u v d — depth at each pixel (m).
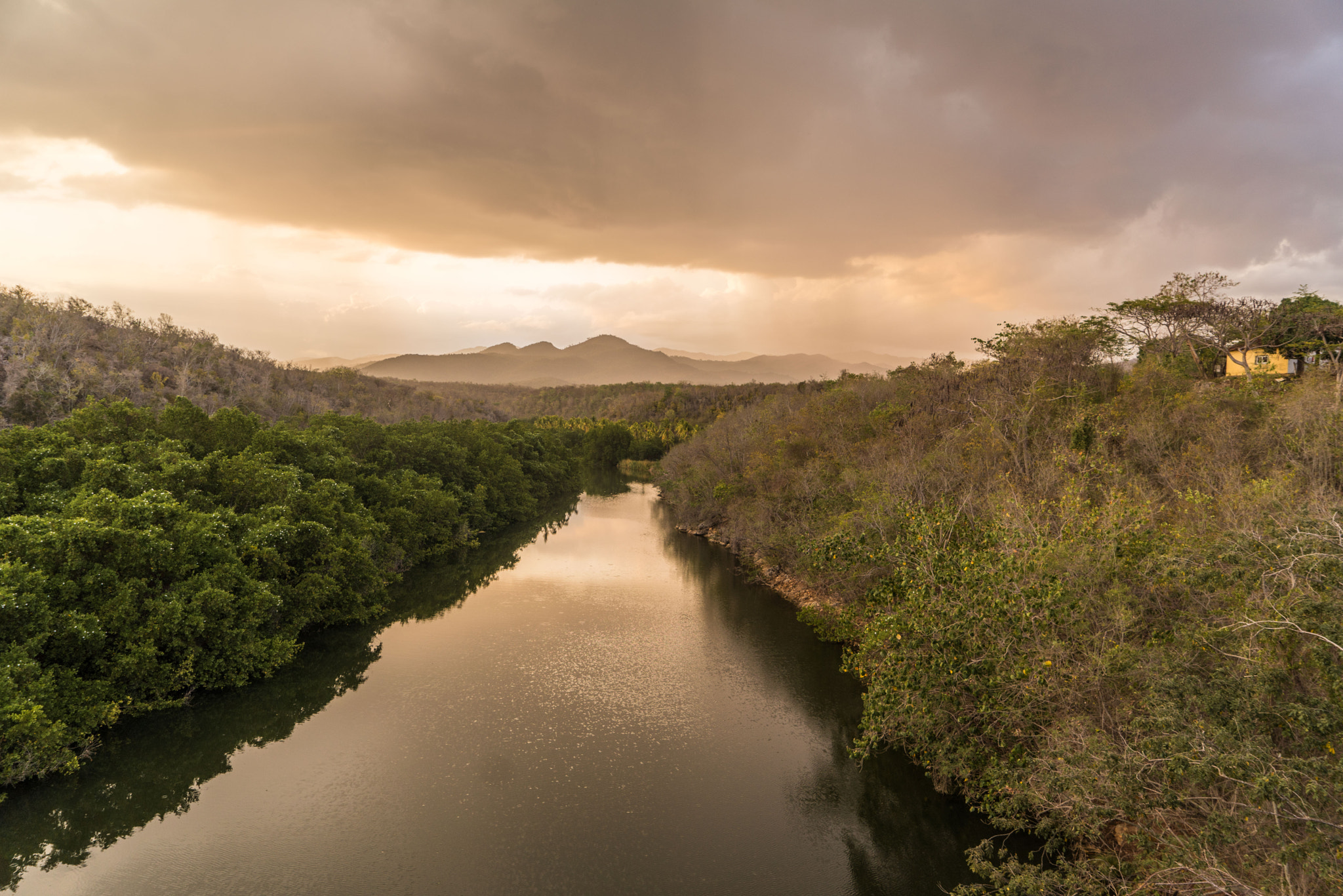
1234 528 16.41
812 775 22.20
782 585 43.00
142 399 72.62
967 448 36.91
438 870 17.64
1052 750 15.62
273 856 18.11
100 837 18.83
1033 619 16.83
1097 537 18.83
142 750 23.11
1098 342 42.78
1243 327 40.53
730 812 20.25
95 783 21.05
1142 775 13.30
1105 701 16.11
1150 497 23.11
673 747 23.84
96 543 23.67
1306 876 10.14
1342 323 37.94
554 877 17.50
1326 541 11.77
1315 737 11.25
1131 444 29.69
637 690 28.30
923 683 18.62
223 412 41.84
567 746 23.86
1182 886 11.88
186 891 16.81
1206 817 12.58
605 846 18.72
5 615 20.28
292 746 23.69
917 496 32.56
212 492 33.62
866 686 28.56
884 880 17.47
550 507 81.94
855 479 39.31
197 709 25.72
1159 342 44.47
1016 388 42.28
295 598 31.14
